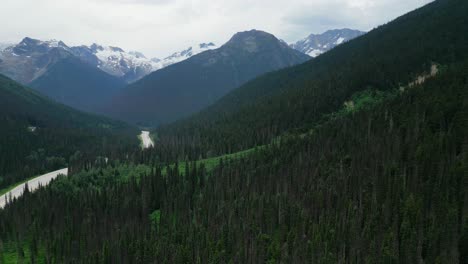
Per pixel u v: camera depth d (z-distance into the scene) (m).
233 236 108.62
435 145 110.38
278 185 130.38
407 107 142.62
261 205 116.94
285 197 119.62
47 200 150.88
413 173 102.69
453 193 91.94
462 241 80.69
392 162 113.50
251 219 114.31
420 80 193.88
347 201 106.69
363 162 120.62
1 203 186.88
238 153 196.88
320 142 152.38
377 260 84.44
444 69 187.38
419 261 80.94
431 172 101.44
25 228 139.25
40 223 137.75
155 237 119.50
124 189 156.25
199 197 142.62
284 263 93.12
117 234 124.69
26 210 143.88
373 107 168.50
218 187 141.62
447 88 146.62
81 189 172.75
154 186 153.25
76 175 189.12
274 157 158.75
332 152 138.25
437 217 87.94
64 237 125.75
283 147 165.50
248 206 120.31
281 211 112.38
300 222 104.38
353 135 143.88
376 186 103.62
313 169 131.88
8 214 143.00
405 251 82.19
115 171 194.00
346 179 114.56
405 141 120.12
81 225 133.75
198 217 126.44
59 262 119.12
